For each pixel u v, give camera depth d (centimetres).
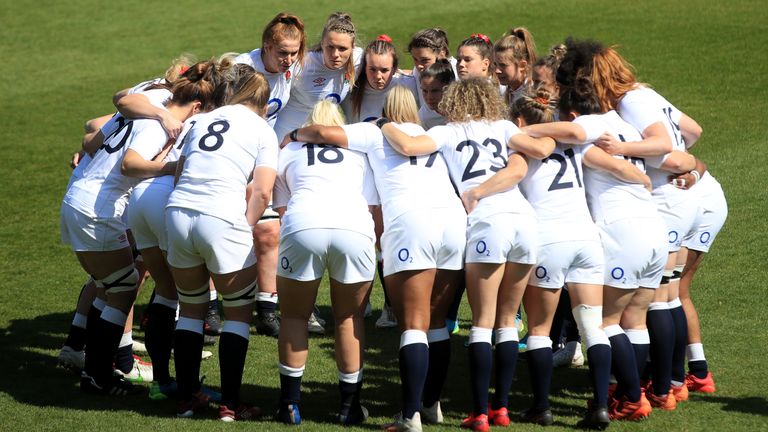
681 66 5359
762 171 3838
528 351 1969
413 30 6231
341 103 2744
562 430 1923
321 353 2483
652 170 2084
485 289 1908
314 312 2655
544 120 2038
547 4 6712
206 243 1927
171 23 6875
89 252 2130
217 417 2011
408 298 1902
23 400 2108
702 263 3034
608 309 1986
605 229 1964
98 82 5725
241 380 2078
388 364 2416
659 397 2042
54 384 2242
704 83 5078
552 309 1955
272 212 2552
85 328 2308
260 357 2441
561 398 2177
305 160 1972
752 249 3116
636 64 5425
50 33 6731
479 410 1909
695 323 2188
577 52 2061
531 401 2153
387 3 6981
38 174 4291
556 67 2261
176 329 2022
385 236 1919
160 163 2062
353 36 2602
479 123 1995
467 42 2553
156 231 2031
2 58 6212
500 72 2536
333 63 2580
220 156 1961
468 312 2836
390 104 2034
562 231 1920
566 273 1944
